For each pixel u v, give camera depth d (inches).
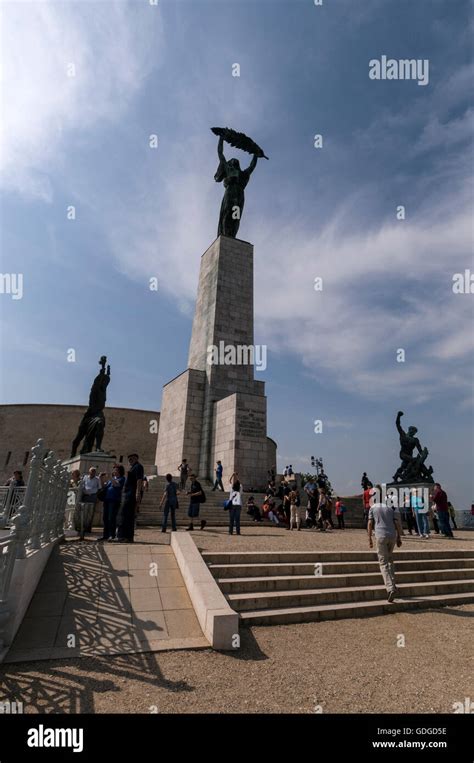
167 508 472.4
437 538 585.6
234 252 1152.8
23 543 207.2
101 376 847.7
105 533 381.4
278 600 267.0
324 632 239.0
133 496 380.8
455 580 356.5
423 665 198.2
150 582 274.5
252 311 1125.1
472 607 306.5
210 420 984.3
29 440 1509.6
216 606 222.4
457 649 219.8
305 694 165.5
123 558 313.0
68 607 234.1
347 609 269.6
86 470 657.0
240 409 897.5
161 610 241.1
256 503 745.6
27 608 227.3
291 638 226.5
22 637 202.1
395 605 287.9
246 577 293.0
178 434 1022.4
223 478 881.5
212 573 287.0
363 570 334.0
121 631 215.3
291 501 617.9
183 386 1047.0
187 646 204.2
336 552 344.8
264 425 913.5
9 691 157.4
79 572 281.3
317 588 296.4
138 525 565.0
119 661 186.9
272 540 434.3
